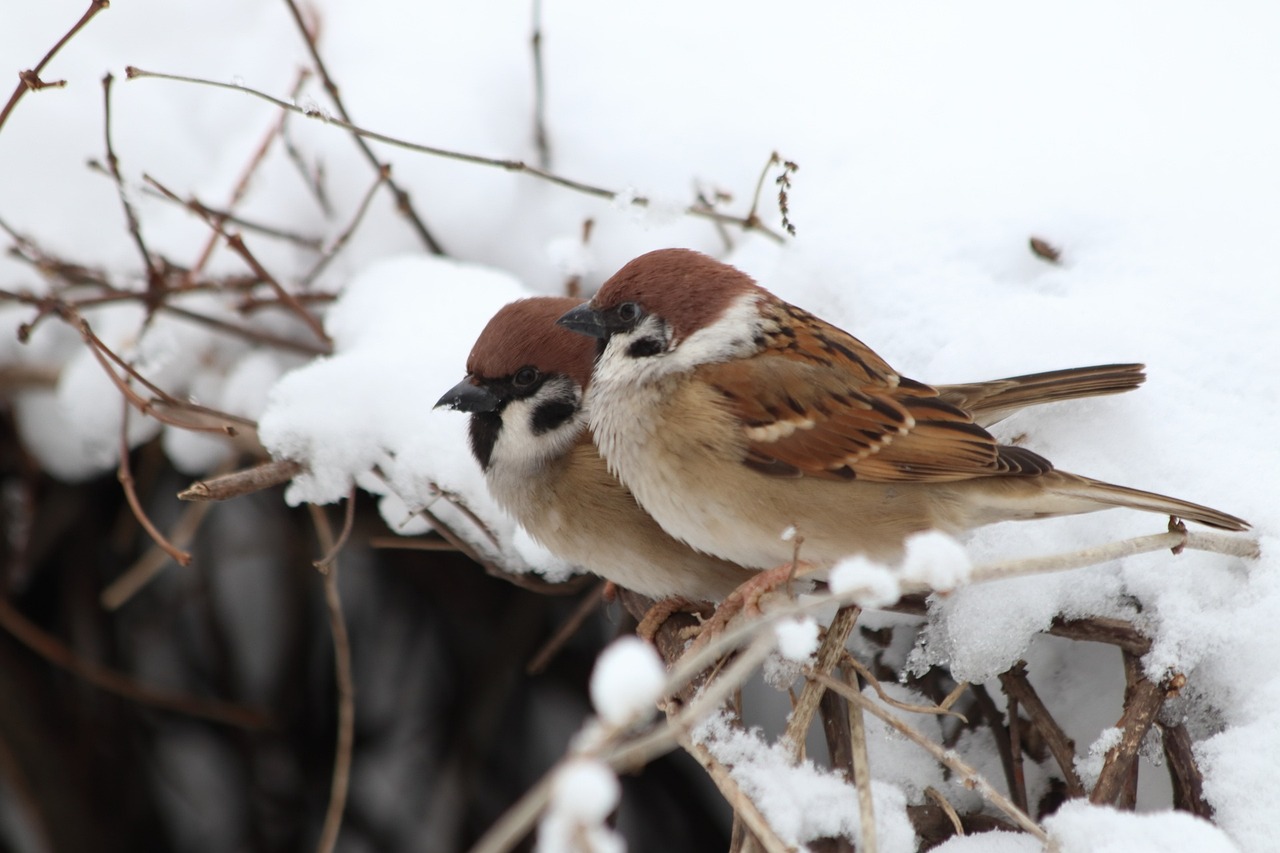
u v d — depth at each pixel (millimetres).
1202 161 6938
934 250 6883
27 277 7625
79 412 7562
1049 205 6887
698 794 9641
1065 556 4746
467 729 9250
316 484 6586
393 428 6637
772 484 5805
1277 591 5273
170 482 8820
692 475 5840
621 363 5996
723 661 5699
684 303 5949
